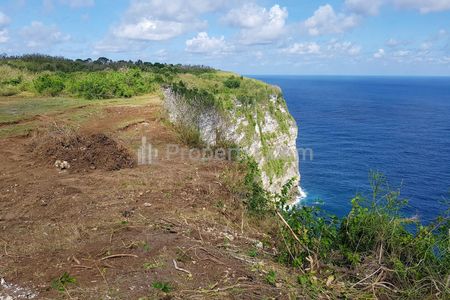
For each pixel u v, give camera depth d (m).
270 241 5.31
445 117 77.38
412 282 4.33
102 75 20.69
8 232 5.11
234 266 4.34
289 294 3.89
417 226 4.94
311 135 52.53
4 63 25.36
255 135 19.00
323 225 5.13
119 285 3.78
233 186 7.18
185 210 6.02
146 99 16.78
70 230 5.12
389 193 5.36
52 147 8.21
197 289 3.81
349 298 4.04
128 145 9.69
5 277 3.94
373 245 4.85
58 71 24.64
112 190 6.73
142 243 4.66
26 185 6.88
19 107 13.80
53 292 3.68
